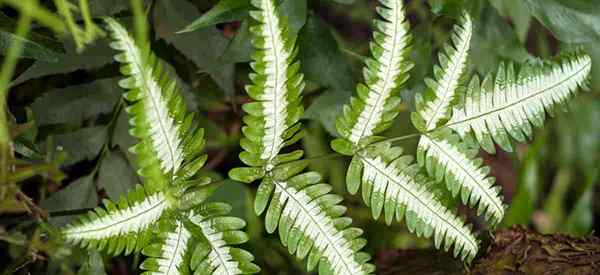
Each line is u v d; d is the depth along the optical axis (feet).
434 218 3.46
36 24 3.54
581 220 4.92
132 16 3.77
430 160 3.46
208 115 4.74
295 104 3.31
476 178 3.49
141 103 3.10
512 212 4.76
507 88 3.52
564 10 3.78
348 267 3.35
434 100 3.46
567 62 3.60
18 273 3.73
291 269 4.79
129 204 3.22
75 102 3.80
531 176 4.83
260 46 3.20
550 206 5.12
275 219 3.36
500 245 3.82
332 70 3.87
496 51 3.95
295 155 3.40
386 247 4.92
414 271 3.99
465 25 3.47
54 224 3.75
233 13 3.46
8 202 3.17
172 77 3.92
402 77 3.39
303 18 3.55
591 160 5.09
